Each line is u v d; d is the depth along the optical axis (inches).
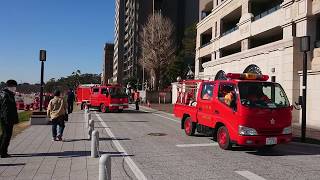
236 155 457.1
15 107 422.6
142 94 2433.6
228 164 401.1
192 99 626.2
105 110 1290.6
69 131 692.1
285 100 474.3
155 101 2378.2
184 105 645.3
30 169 361.1
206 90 556.4
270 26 1113.4
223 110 488.7
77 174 341.4
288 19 999.6
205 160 422.6
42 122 794.8
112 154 459.5
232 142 469.4
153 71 2625.5
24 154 443.5
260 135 445.1
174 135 649.6
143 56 2655.0
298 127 803.4
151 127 789.9
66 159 413.4
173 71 2741.1
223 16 1561.3
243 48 1326.3
